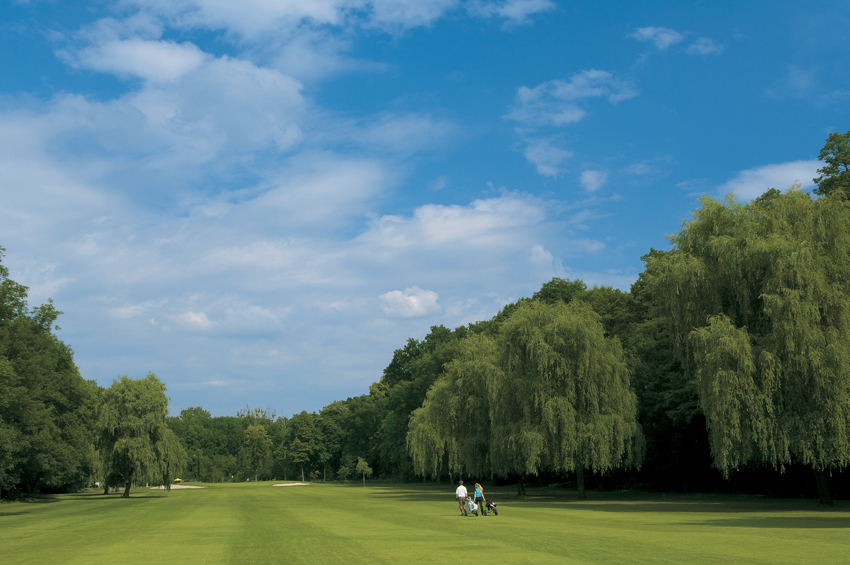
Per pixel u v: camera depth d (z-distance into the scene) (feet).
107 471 238.68
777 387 115.55
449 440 223.71
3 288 180.14
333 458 545.44
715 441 118.73
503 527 94.07
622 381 163.53
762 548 64.03
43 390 204.74
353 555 63.98
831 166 171.22
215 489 363.76
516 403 167.63
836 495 158.71
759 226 128.98
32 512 159.53
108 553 69.56
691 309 134.10
